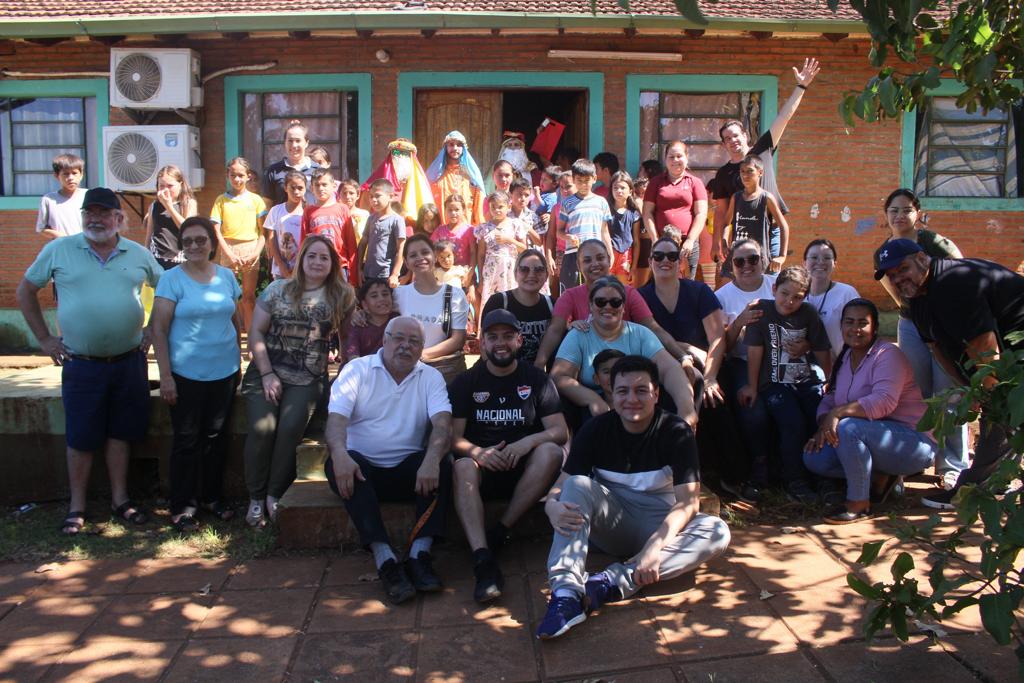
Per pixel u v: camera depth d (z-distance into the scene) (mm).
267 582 4395
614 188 7516
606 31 8453
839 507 5047
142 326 5320
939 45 3131
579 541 3953
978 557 4367
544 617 3842
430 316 5566
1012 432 3178
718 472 5691
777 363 5375
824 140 9172
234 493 5750
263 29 8281
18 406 5707
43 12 8641
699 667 3480
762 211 6695
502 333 4602
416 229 7781
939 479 5555
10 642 3828
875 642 3609
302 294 5207
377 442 4699
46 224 7367
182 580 4441
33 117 9375
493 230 7113
